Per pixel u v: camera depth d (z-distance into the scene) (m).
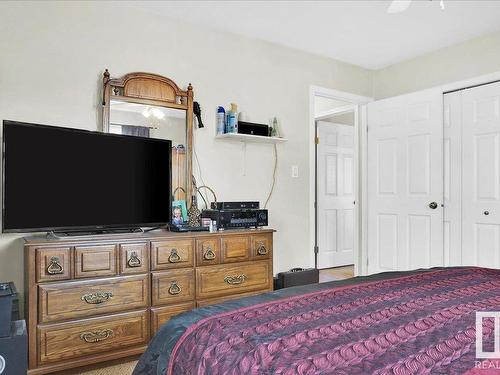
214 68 3.29
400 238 3.93
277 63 3.65
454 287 1.47
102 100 2.74
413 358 0.84
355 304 1.24
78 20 2.71
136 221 2.69
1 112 2.46
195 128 3.17
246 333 1.01
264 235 2.94
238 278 2.79
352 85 4.20
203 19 3.12
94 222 2.52
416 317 1.11
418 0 2.78
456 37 3.47
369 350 0.89
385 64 4.20
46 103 2.59
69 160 2.43
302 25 3.22
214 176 3.27
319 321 1.08
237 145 3.40
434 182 3.66
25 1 2.54
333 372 0.79
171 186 2.89
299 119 3.78
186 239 2.57
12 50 2.49
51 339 2.12
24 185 2.27
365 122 4.33
